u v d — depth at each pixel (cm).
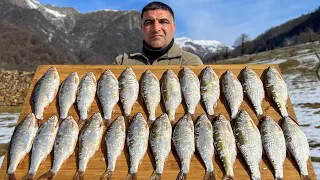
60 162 82
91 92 94
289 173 81
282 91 94
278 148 82
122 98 94
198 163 82
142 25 115
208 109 93
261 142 84
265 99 94
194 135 86
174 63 112
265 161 83
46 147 84
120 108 94
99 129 87
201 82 97
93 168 82
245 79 96
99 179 80
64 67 101
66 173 81
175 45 116
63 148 83
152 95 94
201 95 95
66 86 94
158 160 82
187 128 86
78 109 93
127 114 92
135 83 96
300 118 353
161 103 95
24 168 82
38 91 93
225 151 82
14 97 447
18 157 82
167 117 89
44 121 91
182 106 94
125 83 95
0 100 439
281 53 1508
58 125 89
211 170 81
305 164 81
